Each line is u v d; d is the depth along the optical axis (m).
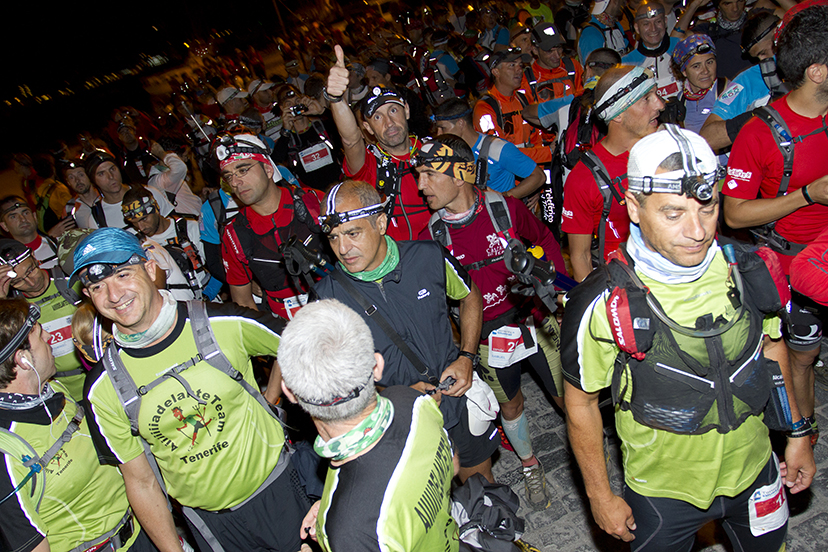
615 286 1.95
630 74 2.98
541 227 3.42
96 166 4.94
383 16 22.55
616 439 3.70
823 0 3.15
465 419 2.99
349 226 2.46
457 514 2.16
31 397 2.37
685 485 2.16
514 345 3.28
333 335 1.61
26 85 19.89
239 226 3.65
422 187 3.12
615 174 3.18
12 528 2.29
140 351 2.39
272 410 2.68
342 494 1.64
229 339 2.51
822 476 3.21
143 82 23.08
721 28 5.39
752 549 2.35
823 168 2.85
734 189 3.07
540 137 5.69
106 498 2.58
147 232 4.25
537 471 3.47
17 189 15.70
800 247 3.02
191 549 2.84
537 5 11.05
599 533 3.21
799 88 2.78
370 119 3.69
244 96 8.30
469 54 9.45
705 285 1.92
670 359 1.96
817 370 3.90
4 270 3.34
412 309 2.67
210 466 2.50
